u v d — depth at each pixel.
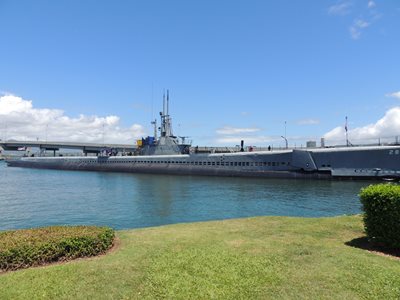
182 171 59.09
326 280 6.81
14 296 6.23
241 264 7.74
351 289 6.39
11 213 26.02
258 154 51.25
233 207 27.19
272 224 12.96
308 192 34.78
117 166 70.50
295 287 6.51
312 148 50.06
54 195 36.25
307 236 10.78
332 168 44.62
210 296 6.16
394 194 8.88
